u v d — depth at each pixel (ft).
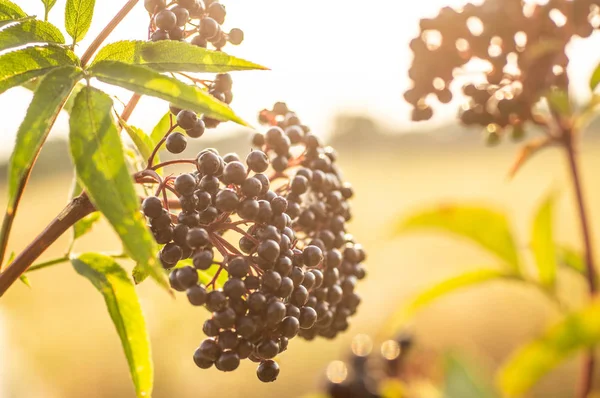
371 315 7.54
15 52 1.17
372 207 17.07
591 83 1.51
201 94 1.14
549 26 1.51
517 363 1.59
